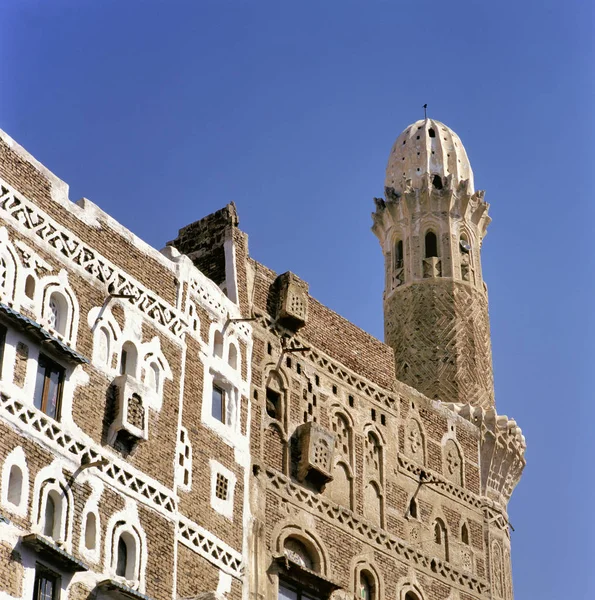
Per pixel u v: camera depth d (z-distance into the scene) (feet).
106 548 132.26
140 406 139.13
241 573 146.51
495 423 185.06
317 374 166.40
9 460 125.59
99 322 139.95
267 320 162.81
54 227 138.21
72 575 127.54
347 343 172.45
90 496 132.36
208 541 143.95
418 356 189.37
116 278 143.64
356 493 164.45
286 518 154.81
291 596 151.94
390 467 170.71
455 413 183.42
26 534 124.36
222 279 162.30
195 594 140.05
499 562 179.01
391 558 165.27
